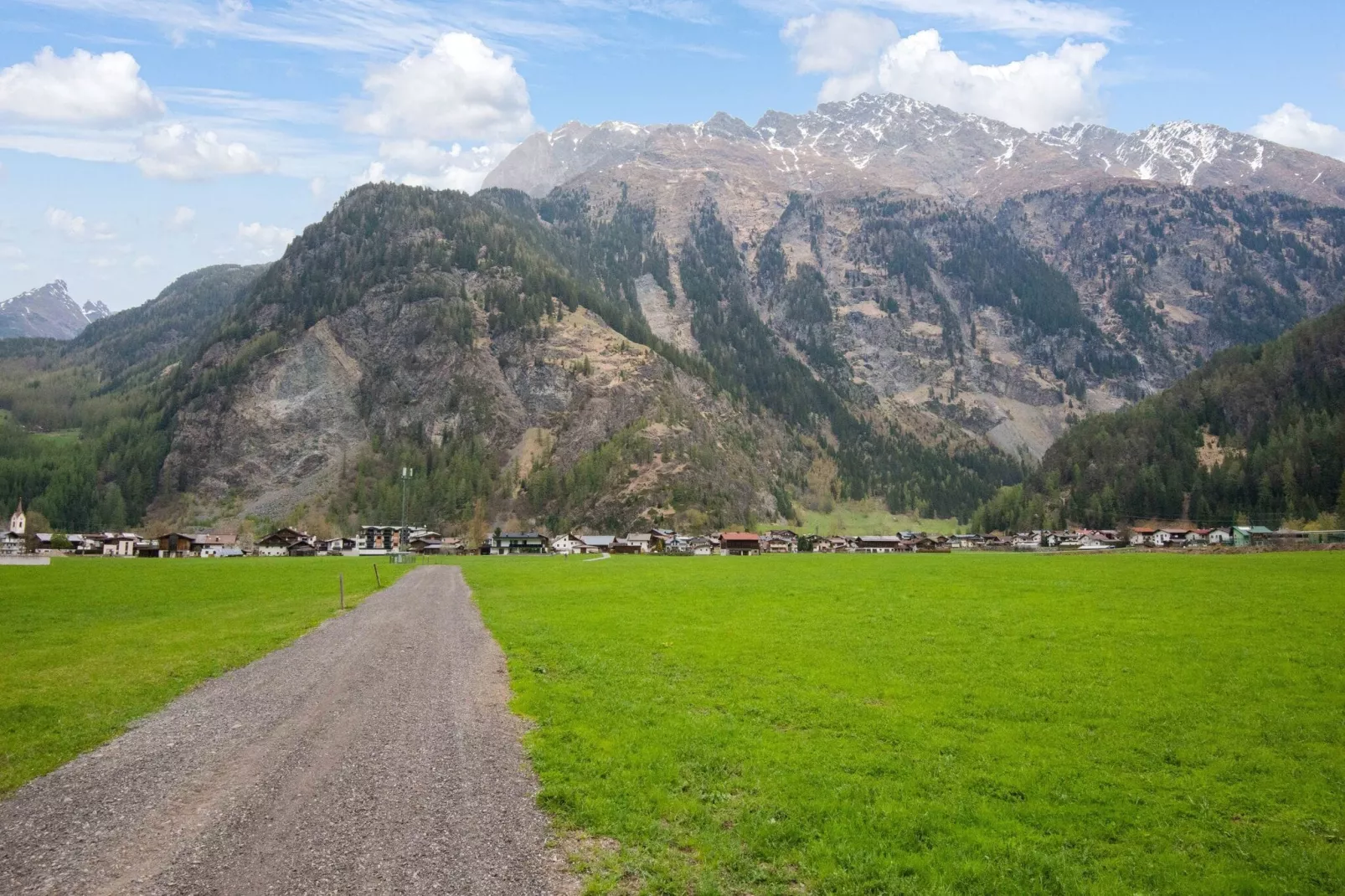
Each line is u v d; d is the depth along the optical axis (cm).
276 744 2125
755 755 2070
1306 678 2894
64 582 8181
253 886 1295
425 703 2636
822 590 6575
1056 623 4281
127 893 1265
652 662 3375
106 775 1881
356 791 1756
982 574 7844
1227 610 4616
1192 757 2070
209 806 1659
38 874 1337
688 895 1355
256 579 9000
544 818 1648
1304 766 2006
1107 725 2361
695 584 7494
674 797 1781
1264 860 1502
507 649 3819
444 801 1716
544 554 18225
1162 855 1529
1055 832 1645
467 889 1314
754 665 3284
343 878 1330
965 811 1728
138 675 3106
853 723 2384
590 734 2241
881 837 1602
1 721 2377
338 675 3148
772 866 1488
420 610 5725
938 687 2839
